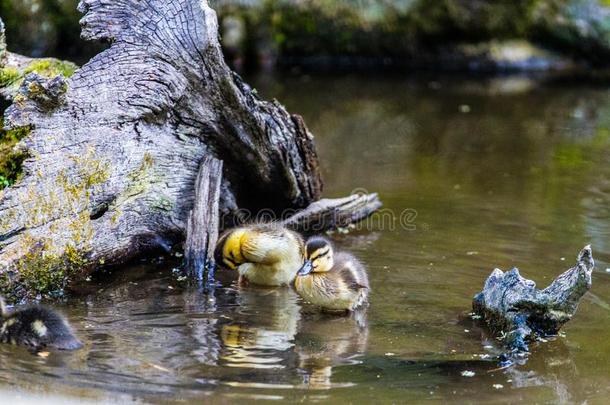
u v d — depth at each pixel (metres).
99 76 11.67
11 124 11.03
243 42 28.19
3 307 10.16
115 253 12.19
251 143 13.13
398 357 9.88
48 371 9.11
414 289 12.07
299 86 26.31
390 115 23.45
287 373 9.34
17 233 11.01
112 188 11.88
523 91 26.81
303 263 11.63
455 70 29.72
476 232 14.55
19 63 13.53
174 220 12.95
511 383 9.26
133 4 11.91
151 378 9.05
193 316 11.09
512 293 10.54
